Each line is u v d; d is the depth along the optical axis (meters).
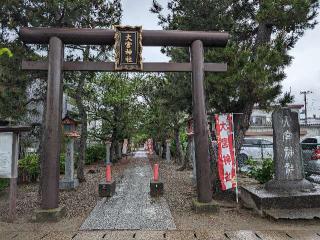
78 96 14.67
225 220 7.54
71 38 8.57
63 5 9.79
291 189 8.13
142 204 9.60
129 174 18.69
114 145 28.91
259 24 10.03
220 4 10.05
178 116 22.88
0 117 10.77
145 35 8.80
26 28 8.43
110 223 7.36
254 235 6.37
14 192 7.73
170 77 15.18
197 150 8.65
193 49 8.90
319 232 6.53
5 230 6.87
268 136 32.53
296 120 8.54
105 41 8.78
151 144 51.25
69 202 10.01
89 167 24.02
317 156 12.16
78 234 6.55
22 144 17.44
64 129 12.73
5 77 10.24
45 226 7.18
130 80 25.23
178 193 11.44
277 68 9.22
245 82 8.88
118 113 25.59
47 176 7.90
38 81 11.55
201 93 8.77
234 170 9.12
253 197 8.14
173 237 6.31
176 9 10.39
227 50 9.03
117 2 11.87
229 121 9.28
